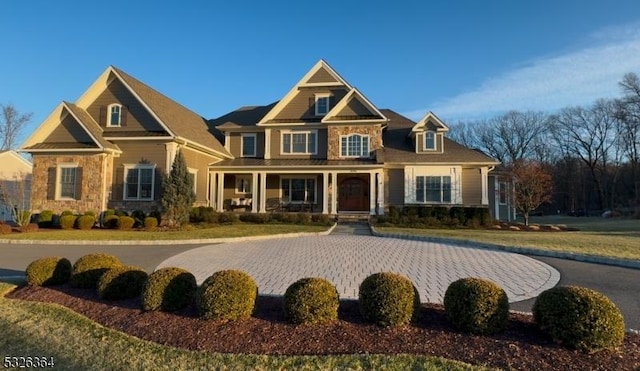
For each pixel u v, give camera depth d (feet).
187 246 44.75
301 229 60.29
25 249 42.78
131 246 45.01
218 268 31.45
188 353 14.25
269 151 83.87
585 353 13.30
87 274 22.59
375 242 47.50
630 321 18.53
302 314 16.05
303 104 84.79
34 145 68.03
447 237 49.08
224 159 85.05
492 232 58.85
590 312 13.48
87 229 60.49
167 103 80.84
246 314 16.88
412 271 29.89
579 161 179.11
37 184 67.26
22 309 19.92
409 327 15.67
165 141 67.15
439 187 75.31
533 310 15.24
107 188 66.95
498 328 14.83
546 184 85.97
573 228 70.49
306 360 13.37
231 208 82.12
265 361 13.41
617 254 35.83
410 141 83.97
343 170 74.74
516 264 32.96
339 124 79.92
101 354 14.67
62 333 16.78
